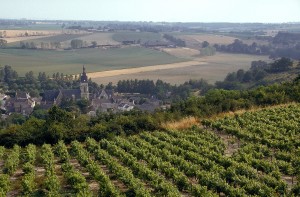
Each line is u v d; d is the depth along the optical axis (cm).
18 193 3462
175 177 3372
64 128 5469
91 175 3738
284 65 17150
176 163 3850
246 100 6506
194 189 3127
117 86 18275
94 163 3884
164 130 5497
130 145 4500
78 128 5497
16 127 5459
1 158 4662
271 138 4550
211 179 3278
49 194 3166
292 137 4356
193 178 3612
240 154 3928
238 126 5075
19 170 4184
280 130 4750
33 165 4262
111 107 14512
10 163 3978
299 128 4775
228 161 3719
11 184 3681
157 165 3734
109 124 5575
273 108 5906
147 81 18050
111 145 4522
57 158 4566
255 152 3994
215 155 3928
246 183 3206
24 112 13875
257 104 6456
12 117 12438
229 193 3094
